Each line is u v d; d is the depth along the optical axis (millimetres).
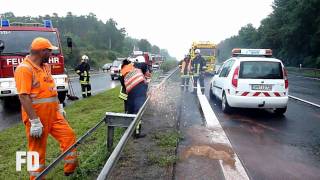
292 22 51250
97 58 81625
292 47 54094
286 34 51812
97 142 6418
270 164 5434
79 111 10523
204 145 6348
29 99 4160
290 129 7875
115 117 5570
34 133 4180
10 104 12953
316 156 5887
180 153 5836
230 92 9484
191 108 10445
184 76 15453
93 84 24203
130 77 7367
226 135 7184
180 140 6672
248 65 9398
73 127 7887
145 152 5656
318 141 6844
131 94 7344
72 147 4039
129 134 3928
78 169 4879
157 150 5766
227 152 5977
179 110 9430
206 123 8289
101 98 13703
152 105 9859
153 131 6996
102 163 5172
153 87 10531
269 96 9289
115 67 29625
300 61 53438
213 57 30078
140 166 5059
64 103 12766
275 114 9820
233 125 8195
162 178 4660
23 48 11141
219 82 10953
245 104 9352
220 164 5355
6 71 10898
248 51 12102
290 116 9547
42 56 4355
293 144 6602
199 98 12805
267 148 6293
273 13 68125
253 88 9281
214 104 11438
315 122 8719
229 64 10539
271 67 9406
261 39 69250
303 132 7594
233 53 12352
